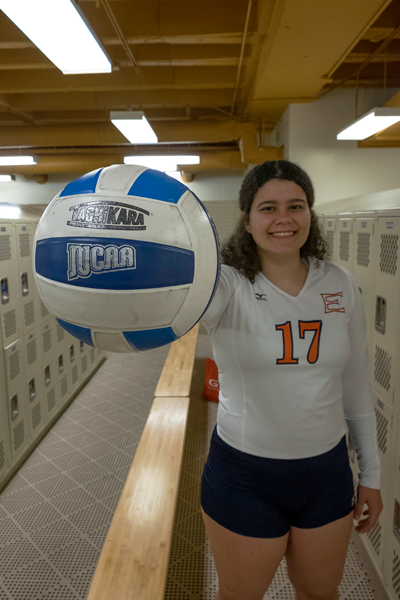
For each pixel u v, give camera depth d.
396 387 1.68
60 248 0.64
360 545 2.06
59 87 4.49
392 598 1.71
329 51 3.34
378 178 4.77
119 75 4.50
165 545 1.49
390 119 3.33
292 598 1.73
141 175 0.68
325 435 0.92
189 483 2.56
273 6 2.92
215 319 0.92
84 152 7.38
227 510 0.91
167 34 3.25
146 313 0.65
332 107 4.70
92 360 4.61
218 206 6.48
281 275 0.92
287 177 0.85
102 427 3.40
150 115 6.57
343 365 0.94
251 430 0.92
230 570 0.93
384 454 1.80
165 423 2.36
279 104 4.80
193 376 4.41
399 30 3.48
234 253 0.96
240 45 3.78
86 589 1.86
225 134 5.68
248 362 0.90
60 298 0.66
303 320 0.89
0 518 2.34
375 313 1.88
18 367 2.93
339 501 0.94
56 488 2.61
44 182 8.76
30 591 1.85
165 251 0.64
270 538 0.90
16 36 3.28
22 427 2.95
